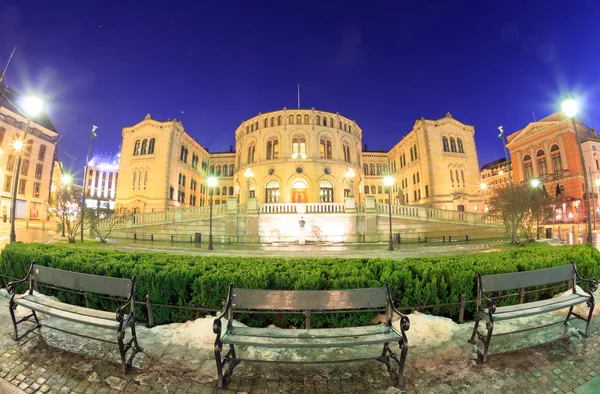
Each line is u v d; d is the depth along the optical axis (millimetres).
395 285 4805
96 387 3166
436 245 19281
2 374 3398
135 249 15133
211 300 4641
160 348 3949
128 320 3652
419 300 4809
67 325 4668
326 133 40719
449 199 43781
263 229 22469
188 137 50156
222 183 57969
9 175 42969
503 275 4363
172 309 4758
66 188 20500
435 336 4227
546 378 3334
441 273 4969
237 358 3379
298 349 3945
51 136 50844
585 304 5484
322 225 22609
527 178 54781
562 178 48219
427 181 45281
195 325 4430
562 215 46906
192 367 3529
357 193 42531
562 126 48719
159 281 4723
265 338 3359
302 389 3139
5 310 5270
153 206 42531
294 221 22641
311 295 3725
